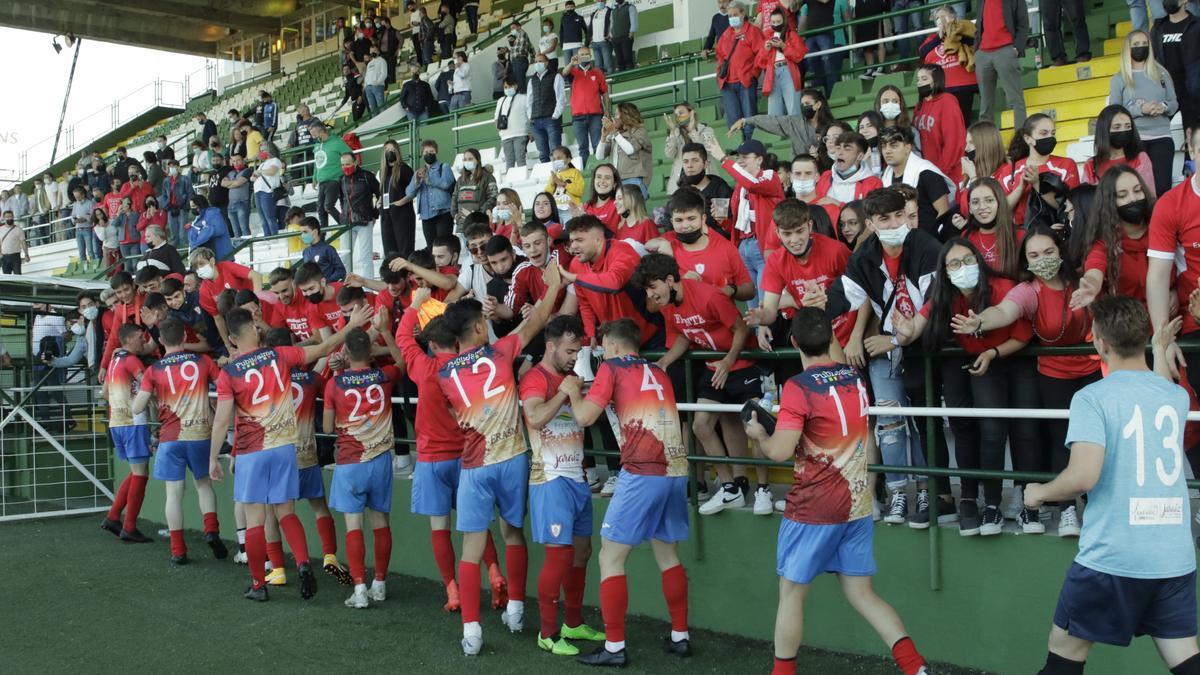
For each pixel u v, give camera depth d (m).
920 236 5.20
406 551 7.76
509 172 13.66
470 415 5.77
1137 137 5.95
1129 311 3.76
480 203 11.30
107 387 9.54
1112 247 4.83
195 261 9.00
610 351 5.35
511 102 13.61
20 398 11.70
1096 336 3.87
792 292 5.77
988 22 8.87
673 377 6.19
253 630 6.23
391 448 6.93
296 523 6.89
